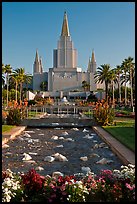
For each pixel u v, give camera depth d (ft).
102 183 18.94
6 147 51.42
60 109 172.55
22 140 60.64
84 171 33.63
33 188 18.69
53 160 39.70
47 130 83.76
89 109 142.61
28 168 35.32
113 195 17.28
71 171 33.94
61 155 40.83
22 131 79.61
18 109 92.53
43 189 18.71
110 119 86.79
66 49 375.25
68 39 377.71
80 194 17.15
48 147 52.13
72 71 370.94
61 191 17.56
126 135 58.85
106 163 37.68
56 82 367.45
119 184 18.44
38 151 47.85
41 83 380.17
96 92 310.45
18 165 36.96
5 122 90.07
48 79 370.32
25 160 39.83
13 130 73.87
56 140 61.57
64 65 374.43
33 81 384.27
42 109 166.71
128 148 43.29
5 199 16.48
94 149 49.24
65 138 64.80
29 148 50.80
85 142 58.34
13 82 271.90
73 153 45.98
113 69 251.19
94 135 69.72
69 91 352.90
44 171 33.96
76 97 325.62
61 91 347.77
